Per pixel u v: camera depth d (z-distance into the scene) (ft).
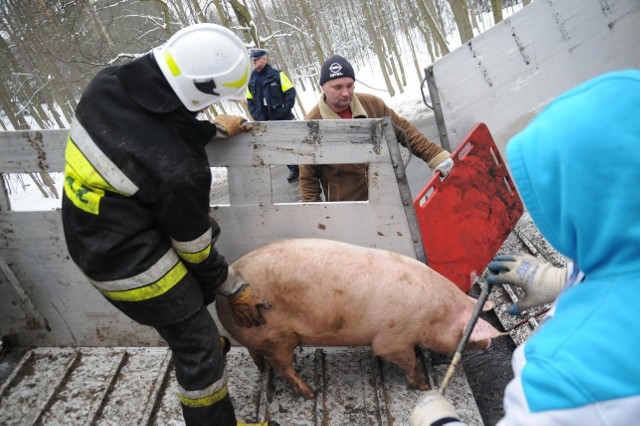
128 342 9.71
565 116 2.57
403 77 66.74
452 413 3.89
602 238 2.54
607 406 2.44
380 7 68.23
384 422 7.79
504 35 11.65
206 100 5.93
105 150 5.72
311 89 89.97
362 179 10.14
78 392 8.74
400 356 8.02
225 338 8.90
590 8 11.98
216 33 5.84
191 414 6.98
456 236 9.48
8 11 58.65
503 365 9.17
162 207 5.85
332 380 8.65
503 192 9.73
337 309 7.63
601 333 2.52
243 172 8.60
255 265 7.81
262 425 7.54
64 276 9.28
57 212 8.84
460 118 12.10
